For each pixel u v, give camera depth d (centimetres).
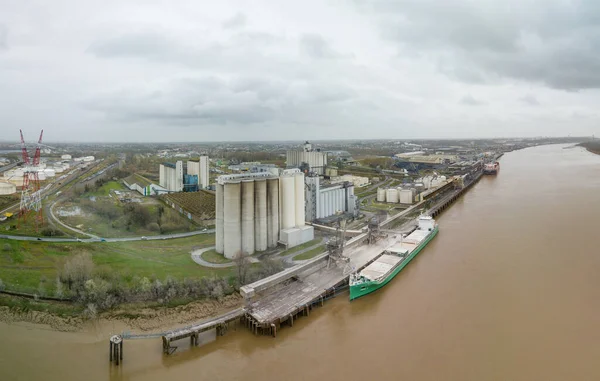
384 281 11431
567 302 10106
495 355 7950
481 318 9450
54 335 8581
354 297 10506
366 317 9688
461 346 8306
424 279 11981
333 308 10175
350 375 7419
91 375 7406
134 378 7338
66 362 7762
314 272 11838
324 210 19050
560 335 8575
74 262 10338
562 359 7725
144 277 10325
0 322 8938
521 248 14675
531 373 7350
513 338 8544
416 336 8769
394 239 15675
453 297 10656
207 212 19062
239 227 12938
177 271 11450
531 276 11900
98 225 16350
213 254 13300
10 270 11006
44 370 7494
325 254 12381
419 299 10612
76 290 9725
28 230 15075
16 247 12888
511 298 10450
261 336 8831
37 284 10194
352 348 8356
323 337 8806
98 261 11919
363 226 17950
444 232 17575
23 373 7375
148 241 14625
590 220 18588
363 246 14775
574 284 11212
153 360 7888
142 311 9194
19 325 8862
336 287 10975
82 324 8831
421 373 7456
